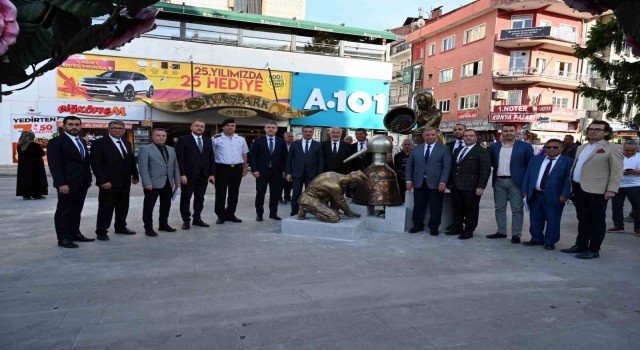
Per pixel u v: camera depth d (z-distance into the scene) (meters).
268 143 7.96
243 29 21.06
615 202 7.62
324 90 22.19
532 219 6.27
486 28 30.95
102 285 4.12
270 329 3.14
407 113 8.19
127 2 1.27
